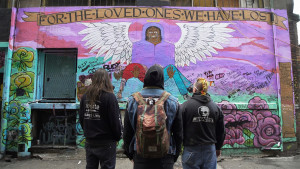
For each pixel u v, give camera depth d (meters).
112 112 2.74
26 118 5.70
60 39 6.06
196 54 6.07
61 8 6.14
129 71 5.98
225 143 5.75
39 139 5.95
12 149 5.62
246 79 6.03
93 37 6.07
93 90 2.80
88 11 6.13
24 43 6.04
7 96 5.75
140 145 2.04
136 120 2.21
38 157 5.51
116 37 6.07
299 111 6.23
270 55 6.11
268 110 5.90
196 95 2.97
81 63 5.99
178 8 6.18
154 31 6.08
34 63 6.00
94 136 2.72
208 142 2.77
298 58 6.42
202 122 2.81
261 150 5.80
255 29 6.18
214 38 6.12
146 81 2.38
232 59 6.08
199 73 6.02
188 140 2.80
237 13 6.21
